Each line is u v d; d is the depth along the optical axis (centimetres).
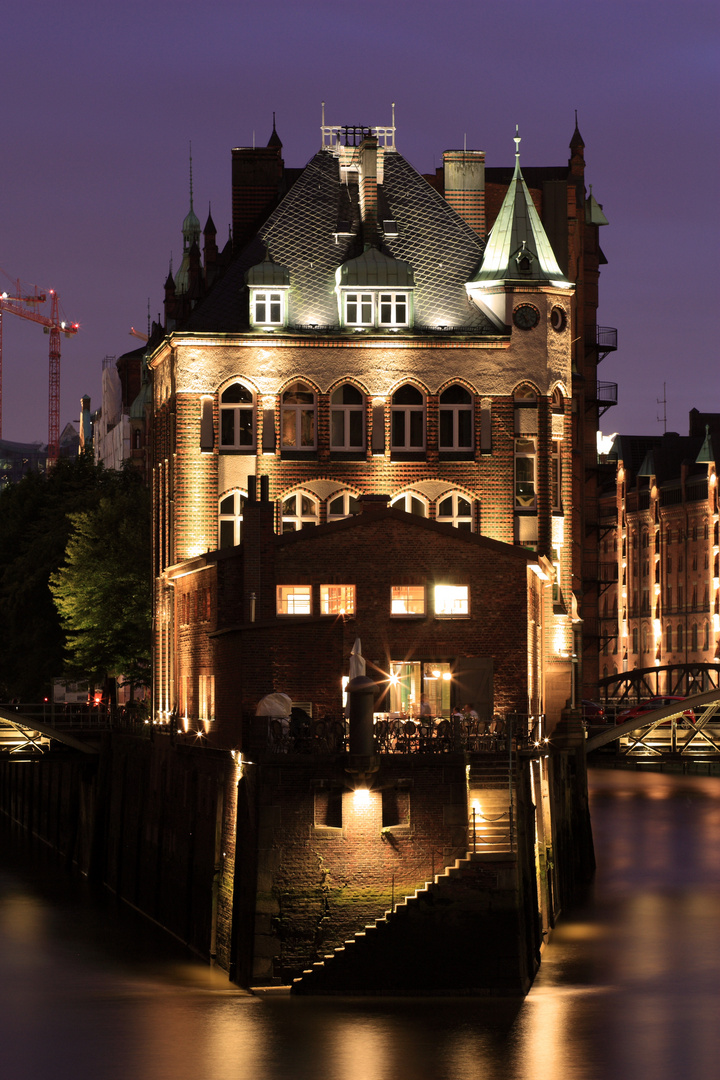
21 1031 4853
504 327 7288
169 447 7506
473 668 5794
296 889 5022
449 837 5050
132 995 5328
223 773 5647
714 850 8612
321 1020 4812
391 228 7519
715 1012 5019
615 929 6456
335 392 7206
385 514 5816
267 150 8194
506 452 7238
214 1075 4353
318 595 5806
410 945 5012
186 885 6222
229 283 7356
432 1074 4347
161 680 7731
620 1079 4316
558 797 7088
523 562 5831
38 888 8081
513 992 5034
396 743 5181
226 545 7156
